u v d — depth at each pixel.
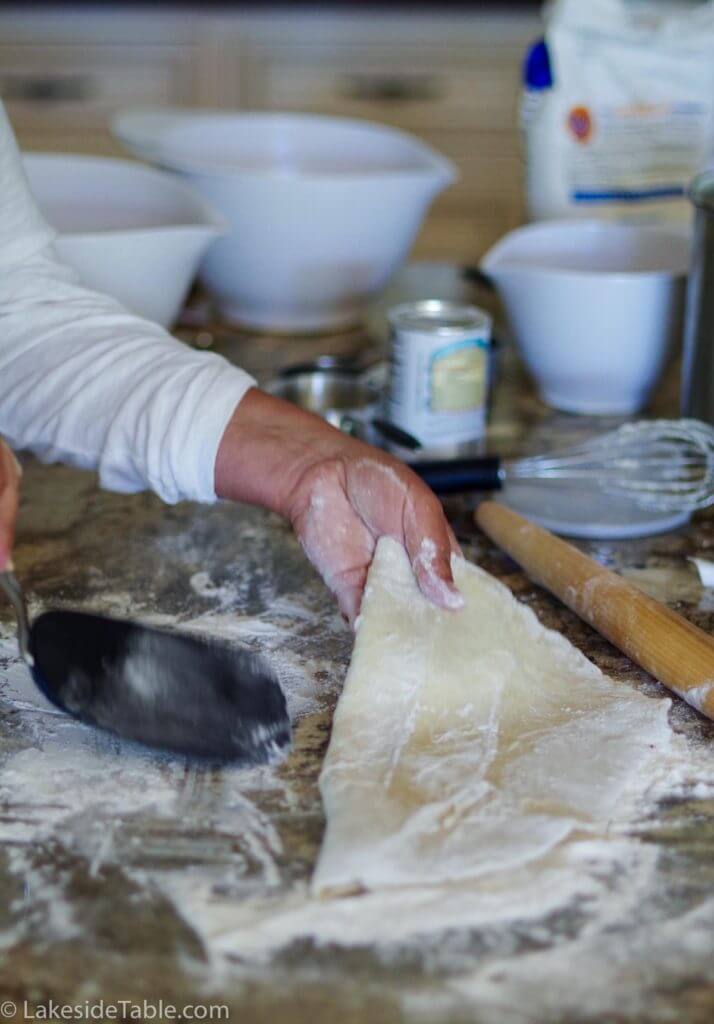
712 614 0.78
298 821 0.59
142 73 2.20
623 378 1.08
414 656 0.67
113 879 0.55
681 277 1.04
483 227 2.27
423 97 2.21
